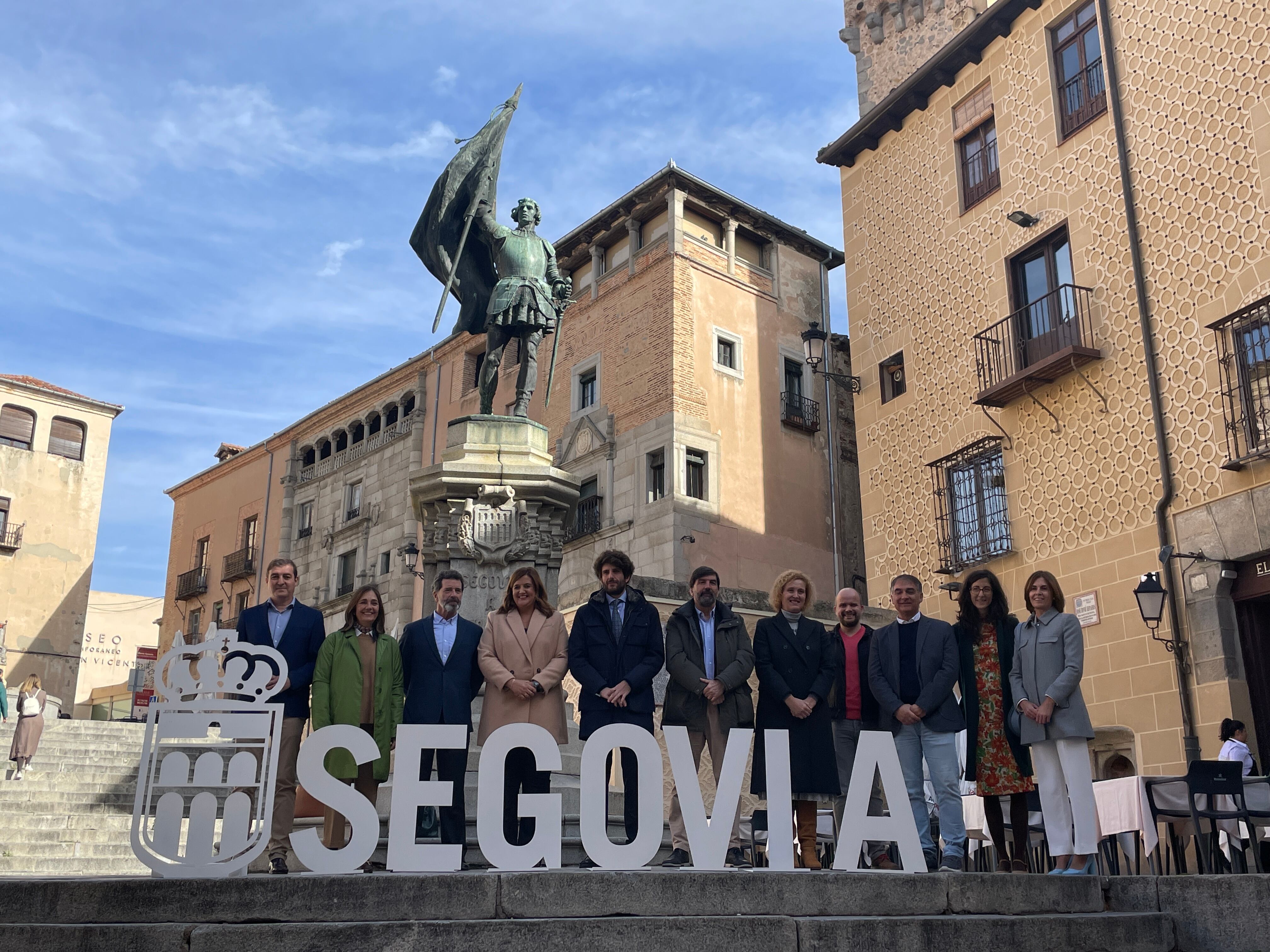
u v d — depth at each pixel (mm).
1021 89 18297
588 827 5324
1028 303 17828
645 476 24594
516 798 6344
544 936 4559
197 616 40562
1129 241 15891
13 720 18000
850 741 6914
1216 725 13633
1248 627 13789
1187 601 14297
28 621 36031
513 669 6422
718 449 24891
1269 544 13367
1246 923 5621
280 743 6188
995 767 6566
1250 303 14016
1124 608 15164
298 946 4379
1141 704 14641
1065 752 6285
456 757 6273
